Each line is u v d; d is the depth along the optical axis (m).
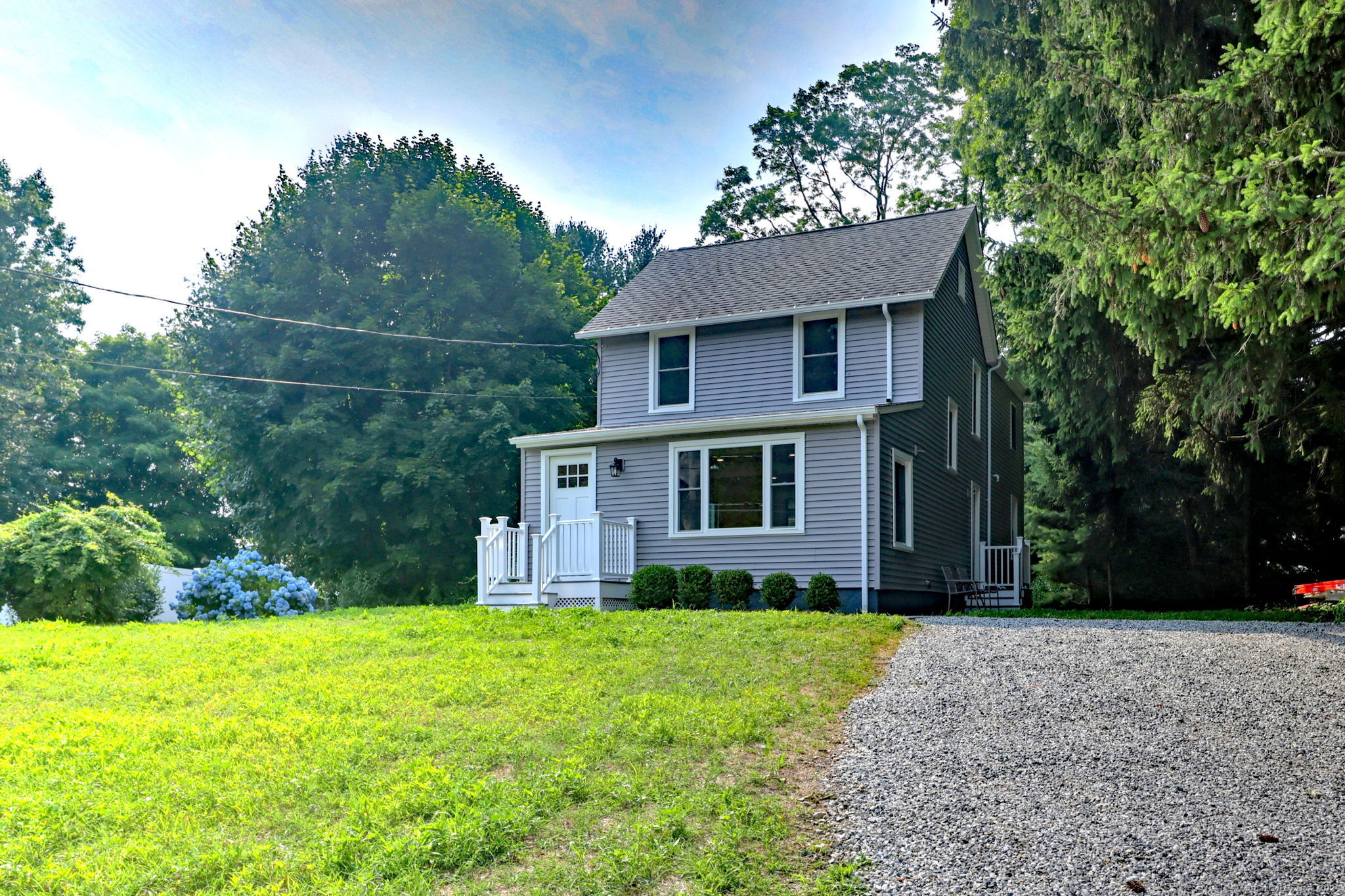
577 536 17.19
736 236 39.16
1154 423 18.03
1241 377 13.68
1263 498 23.69
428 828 5.61
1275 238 8.71
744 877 5.17
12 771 6.96
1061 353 19.03
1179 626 12.95
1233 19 13.40
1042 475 29.80
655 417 19.92
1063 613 18.30
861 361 18.45
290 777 6.75
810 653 10.40
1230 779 6.57
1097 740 7.41
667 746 7.28
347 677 9.85
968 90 22.05
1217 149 10.32
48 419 41.84
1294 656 10.04
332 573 30.08
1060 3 14.23
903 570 17.47
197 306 22.91
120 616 19.20
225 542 46.19
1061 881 5.11
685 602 16.80
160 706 9.03
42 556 17.80
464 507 27.38
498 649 11.12
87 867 5.35
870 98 37.03
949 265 20.55
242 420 27.06
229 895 5.02
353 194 28.67
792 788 6.50
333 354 27.05
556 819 5.94
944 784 6.50
